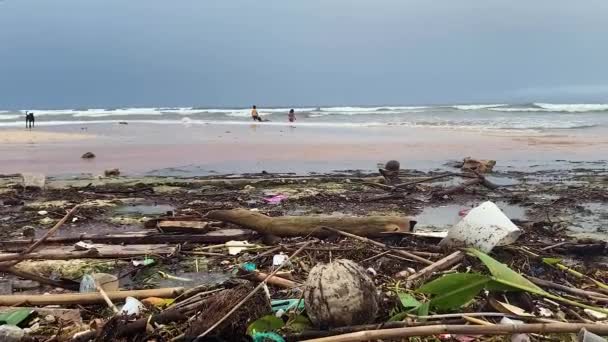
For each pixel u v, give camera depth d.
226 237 7.14
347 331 3.75
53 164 17.77
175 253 6.59
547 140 26.20
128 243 7.12
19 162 18.39
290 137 29.52
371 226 6.93
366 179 13.43
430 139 27.34
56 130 37.84
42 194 11.55
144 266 6.23
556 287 4.88
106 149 23.02
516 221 8.32
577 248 6.56
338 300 3.84
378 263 5.85
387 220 6.98
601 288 5.27
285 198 10.85
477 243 5.77
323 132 33.72
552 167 16.66
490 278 4.32
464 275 4.34
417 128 37.03
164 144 25.44
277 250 6.43
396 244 6.72
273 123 46.25
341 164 17.64
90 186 12.41
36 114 77.38
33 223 8.70
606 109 58.94
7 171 16.02
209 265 6.32
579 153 20.58
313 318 3.94
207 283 5.64
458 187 11.63
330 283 3.91
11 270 5.39
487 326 3.65
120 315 4.07
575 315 4.36
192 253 6.70
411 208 10.02
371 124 43.00
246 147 23.69
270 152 21.48
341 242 6.66
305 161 18.48
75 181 13.73
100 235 7.34
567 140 26.14
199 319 3.81
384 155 20.14
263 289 4.12
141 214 9.48
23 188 12.16
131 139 28.75
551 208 10.00
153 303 4.73
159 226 7.53
